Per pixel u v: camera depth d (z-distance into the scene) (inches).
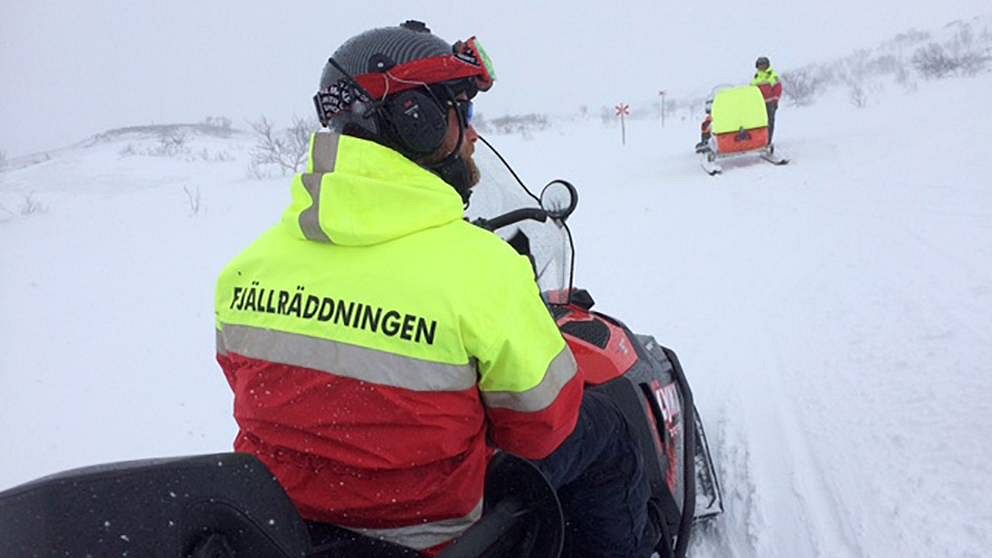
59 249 434.3
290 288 72.5
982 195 304.8
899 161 421.7
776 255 282.5
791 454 145.0
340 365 68.5
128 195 645.3
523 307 69.9
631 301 256.1
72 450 180.2
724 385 180.9
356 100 75.4
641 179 544.4
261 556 61.4
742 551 122.6
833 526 121.2
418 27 83.2
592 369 115.3
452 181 82.3
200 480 57.6
